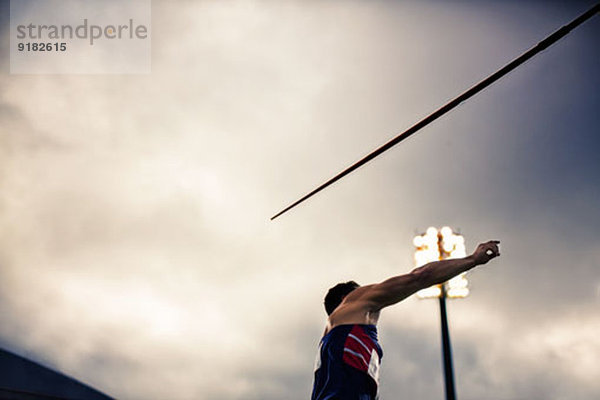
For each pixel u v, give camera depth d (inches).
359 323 131.0
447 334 562.6
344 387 124.5
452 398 541.0
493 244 129.8
